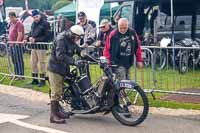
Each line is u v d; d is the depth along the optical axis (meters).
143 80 8.82
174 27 14.46
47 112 7.75
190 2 14.13
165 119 7.09
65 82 7.08
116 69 7.68
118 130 6.45
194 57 9.30
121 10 15.03
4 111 7.89
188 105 8.09
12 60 11.09
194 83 9.44
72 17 22.61
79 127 6.64
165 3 14.64
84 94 6.95
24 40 10.82
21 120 7.16
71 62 6.82
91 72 9.34
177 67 9.34
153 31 15.12
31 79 11.20
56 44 6.84
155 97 8.91
